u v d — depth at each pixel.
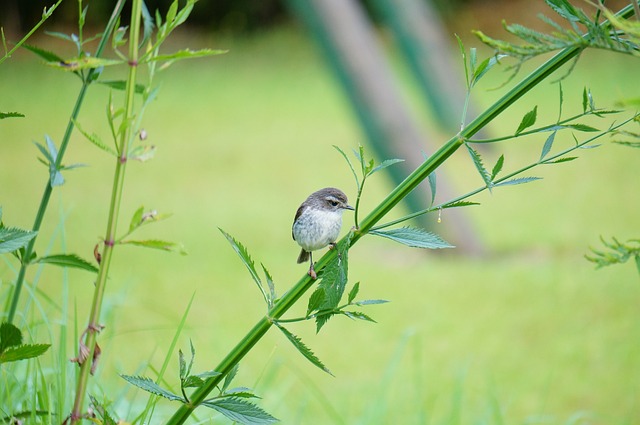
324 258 4.05
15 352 4.00
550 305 5.21
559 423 4.73
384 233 4.04
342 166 8.73
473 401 4.80
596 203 7.24
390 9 9.85
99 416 4.10
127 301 5.04
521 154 9.05
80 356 4.04
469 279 5.64
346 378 4.89
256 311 5.19
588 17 4.00
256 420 4.05
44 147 4.12
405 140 6.42
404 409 4.75
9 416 4.18
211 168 8.85
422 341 5.06
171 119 11.25
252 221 7.02
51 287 5.26
